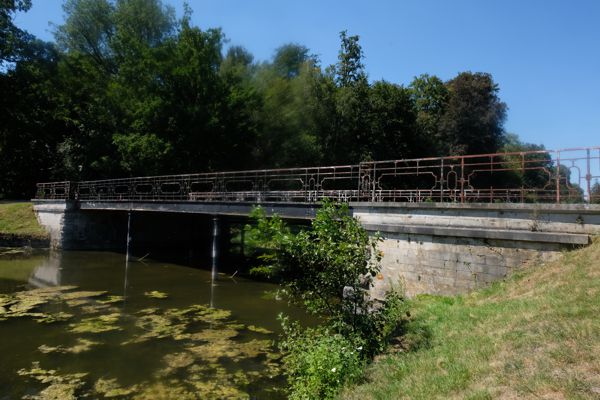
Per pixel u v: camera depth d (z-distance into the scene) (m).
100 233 29.11
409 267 11.20
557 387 4.21
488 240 9.76
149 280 18.97
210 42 34.12
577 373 4.37
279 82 38.53
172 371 8.43
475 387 4.72
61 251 27.34
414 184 37.25
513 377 4.67
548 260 8.87
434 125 40.88
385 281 11.73
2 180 42.62
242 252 30.41
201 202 19.91
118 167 34.78
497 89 40.47
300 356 7.08
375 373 6.26
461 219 10.36
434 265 10.66
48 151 42.56
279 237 7.21
